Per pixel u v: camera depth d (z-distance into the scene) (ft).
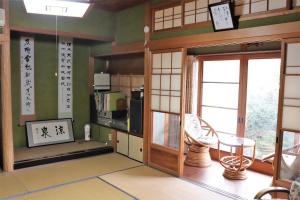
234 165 12.96
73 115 18.79
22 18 13.08
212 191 11.26
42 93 17.28
